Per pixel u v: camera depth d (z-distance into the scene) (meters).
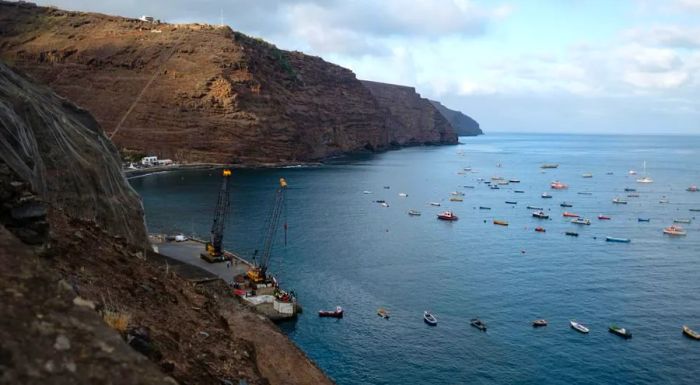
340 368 47.78
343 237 95.62
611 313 61.53
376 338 53.78
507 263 81.44
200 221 102.19
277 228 100.06
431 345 52.53
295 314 58.56
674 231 104.81
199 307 16.92
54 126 34.16
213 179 160.62
